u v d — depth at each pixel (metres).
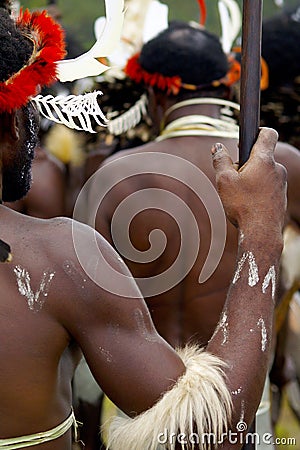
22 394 2.36
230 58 4.49
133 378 2.35
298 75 5.37
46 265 2.39
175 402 2.29
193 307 3.86
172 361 2.38
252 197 2.48
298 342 5.03
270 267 2.44
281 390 5.13
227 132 4.04
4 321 2.36
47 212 5.25
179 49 4.06
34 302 2.37
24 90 2.38
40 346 2.37
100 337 2.38
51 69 2.43
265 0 11.99
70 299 2.38
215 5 13.14
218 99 4.09
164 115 4.13
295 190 4.13
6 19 2.43
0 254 2.38
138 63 4.17
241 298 2.43
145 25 5.07
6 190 2.56
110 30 2.51
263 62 5.16
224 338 2.40
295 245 4.27
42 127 5.63
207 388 2.30
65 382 2.48
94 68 2.49
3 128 2.46
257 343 2.39
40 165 5.25
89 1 12.69
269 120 5.39
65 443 2.46
